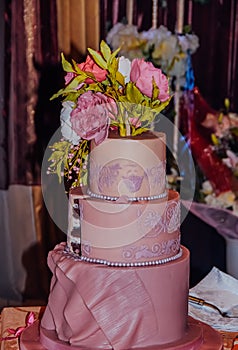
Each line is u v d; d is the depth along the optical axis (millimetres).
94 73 1320
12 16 2932
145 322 1276
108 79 1326
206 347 1351
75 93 1341
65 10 2916
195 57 2984
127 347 1271
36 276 3152
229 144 2996
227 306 1675
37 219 3098
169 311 1300
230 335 1534
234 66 2988
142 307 1270
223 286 1783
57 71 2971
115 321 1270
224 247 3062
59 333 1341
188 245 3086
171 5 2938
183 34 2963
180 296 1324
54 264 1369
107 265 1283
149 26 2949
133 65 1315
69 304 1292
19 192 3082
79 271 1286
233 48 2975
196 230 3068
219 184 3012
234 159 2996
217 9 2949
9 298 3176
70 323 1289
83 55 2949
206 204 3035
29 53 2963
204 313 1639
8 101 3010
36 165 3051
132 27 2945
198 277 3098
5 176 3070
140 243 1276
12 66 2977
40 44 2955
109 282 1264
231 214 3027
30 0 2912
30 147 3039
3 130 3033
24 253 3135
